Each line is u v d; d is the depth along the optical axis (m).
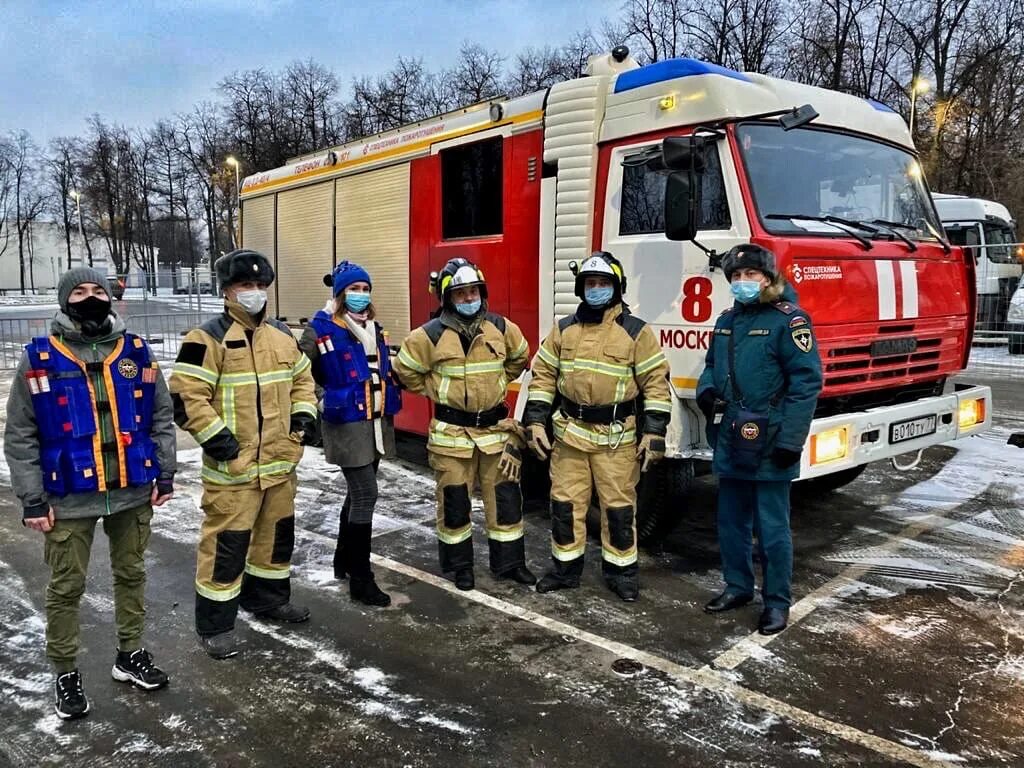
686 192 4.19
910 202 5.40
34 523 2.95
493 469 4.39
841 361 4.39
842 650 3.62
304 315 8.14
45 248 70.44
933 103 25.25
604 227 5.01
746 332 3.76
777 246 4.12
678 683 3.35
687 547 5.11
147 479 3.18
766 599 3.88
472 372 4.21
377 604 4.17
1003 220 16.95
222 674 3.47
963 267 5.35
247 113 39.22
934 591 4.28
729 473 3.80
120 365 3.12
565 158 5.14
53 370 2.98
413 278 6.63
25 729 3.05
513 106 5.61
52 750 2.91
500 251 5.73
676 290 4.54
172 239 48.41
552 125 5.22
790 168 4.60
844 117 5.04
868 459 4.41
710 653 3.62
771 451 3.71
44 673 3.49
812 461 4.10
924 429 4.79
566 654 3.62
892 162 5.33
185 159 44.81
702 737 2.95
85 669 3.52
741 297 3.74
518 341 4.41
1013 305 13.63
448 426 4.29
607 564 4.31
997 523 5.41
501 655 3.62
